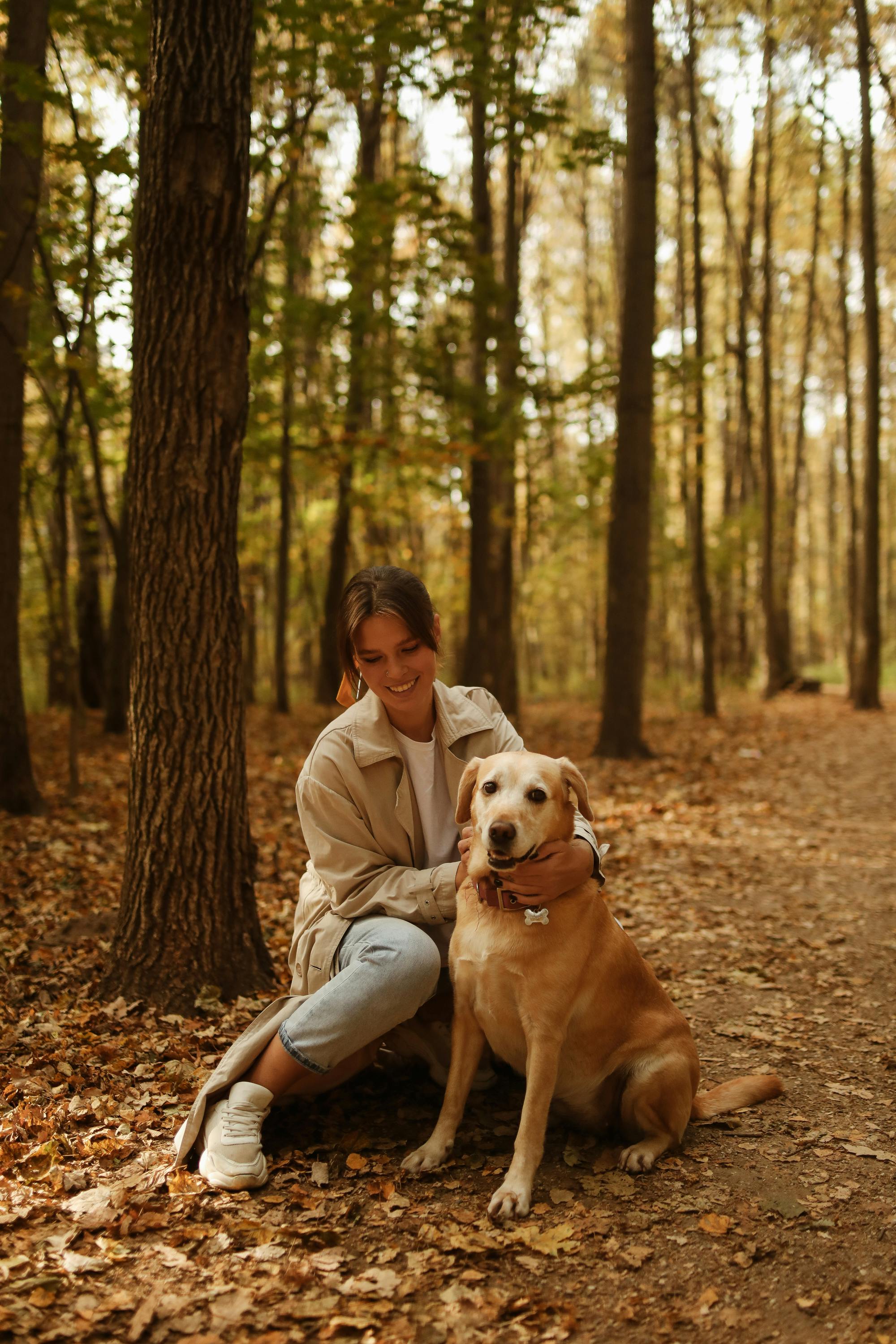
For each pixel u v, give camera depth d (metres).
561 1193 2.57
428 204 11.65
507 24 9.45
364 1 7.96
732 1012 4.03
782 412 27.84
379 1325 2.01
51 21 7.04
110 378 10.80
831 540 36.72
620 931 2.92
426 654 2.91
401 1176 2.63
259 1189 2.54
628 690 11.98
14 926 4.82
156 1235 2.32
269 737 12.74
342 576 16.84
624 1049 2.84
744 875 6.51
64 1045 3.37
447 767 3.12
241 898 4.00
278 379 12.44
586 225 24.44
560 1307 2.08
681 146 20.98
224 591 3.90
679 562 23.42
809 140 20.80
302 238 15.23
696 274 17.48
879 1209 2.51
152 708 3.85
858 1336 2.01
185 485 3.80
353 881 2.98
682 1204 2.52
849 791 9.98
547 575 27.59
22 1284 2.08
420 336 12.91
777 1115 3.09
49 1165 2.60
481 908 2.74
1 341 7.40
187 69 3.69
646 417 11.83
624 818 8.38
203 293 3.77
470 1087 2.83
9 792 7.53
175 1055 3.32
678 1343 1.99
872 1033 3.79
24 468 9.93
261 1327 1.99
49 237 7.79
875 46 17.47
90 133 7.00
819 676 33.47
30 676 20.75
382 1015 2.71
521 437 13.62
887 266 24.34
